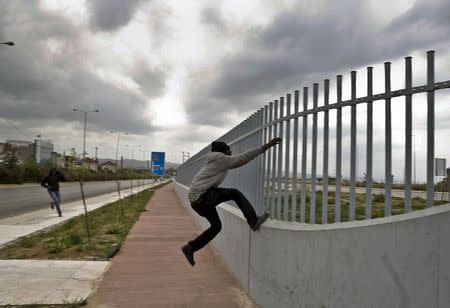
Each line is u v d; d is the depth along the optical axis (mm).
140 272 7328
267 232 5285
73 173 11906
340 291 3492
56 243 9656
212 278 7016
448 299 2439
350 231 3371
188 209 18609
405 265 2760
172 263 8109
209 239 5801
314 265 3959
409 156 3230
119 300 5715
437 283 2518
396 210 7148
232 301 5793
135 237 11352
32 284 6367
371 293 3088
